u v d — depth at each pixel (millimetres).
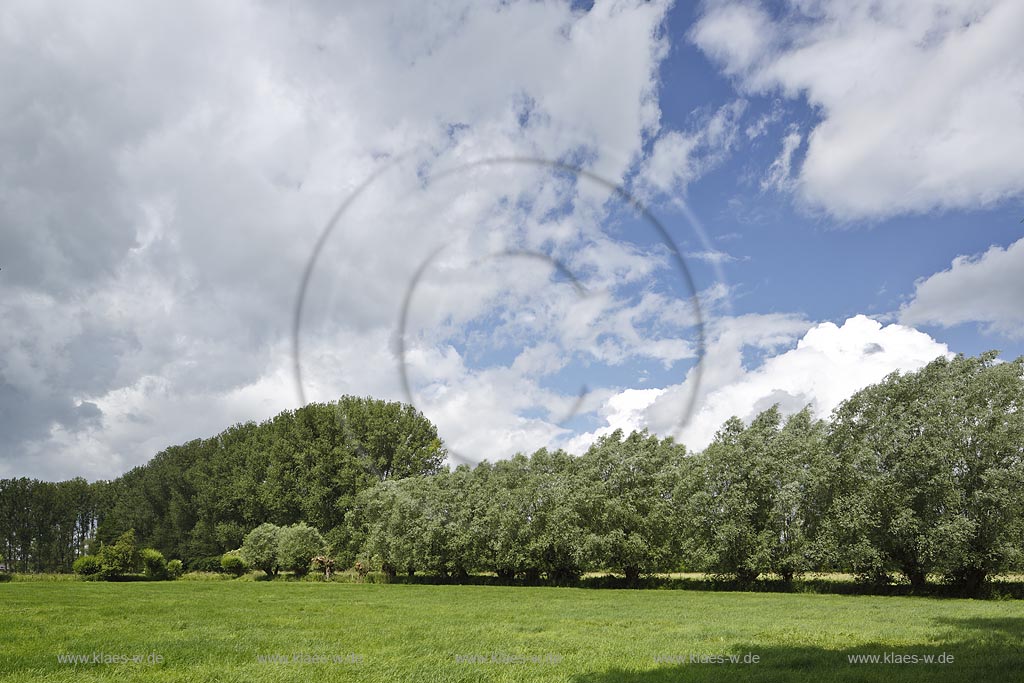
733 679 6613
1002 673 6625
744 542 23375
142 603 15898
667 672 6988
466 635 9891
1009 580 21359
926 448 19344
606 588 26406
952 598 19109
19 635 9781
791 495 22672
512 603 16641
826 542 21594
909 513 19234
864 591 21797
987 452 18750
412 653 8227
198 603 16016
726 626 10938
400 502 31453
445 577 31344
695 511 24422
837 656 7691
